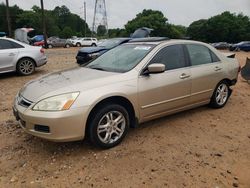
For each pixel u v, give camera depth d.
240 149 4.31
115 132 4.26
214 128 5.08
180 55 5.14
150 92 4.52
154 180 3.47
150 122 5.27
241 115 5.80
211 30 84.94
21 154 4.07
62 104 3.75
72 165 3.79
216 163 3.89
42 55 10.67
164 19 80.50
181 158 3.99
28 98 3.97
